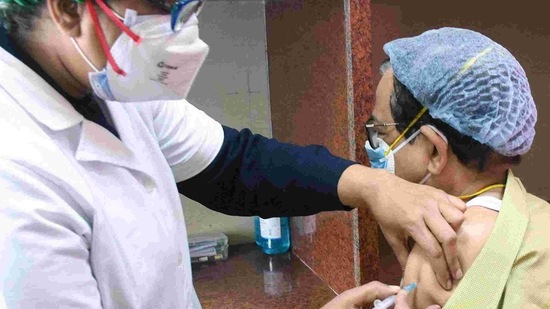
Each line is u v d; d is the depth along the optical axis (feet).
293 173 3.70
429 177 3.22
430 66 2.99
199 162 3.79
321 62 4.65
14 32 2.62
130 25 2.45
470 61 2.94
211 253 6.03
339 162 3.62
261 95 6.32
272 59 6.08
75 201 2.60
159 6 2.46
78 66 2.63
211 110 6.20
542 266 2.84
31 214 2.32
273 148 3.90
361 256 4.26
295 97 5.43
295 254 6.10
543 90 5.83
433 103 3.01
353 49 4.02
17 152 2.42
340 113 4.34
